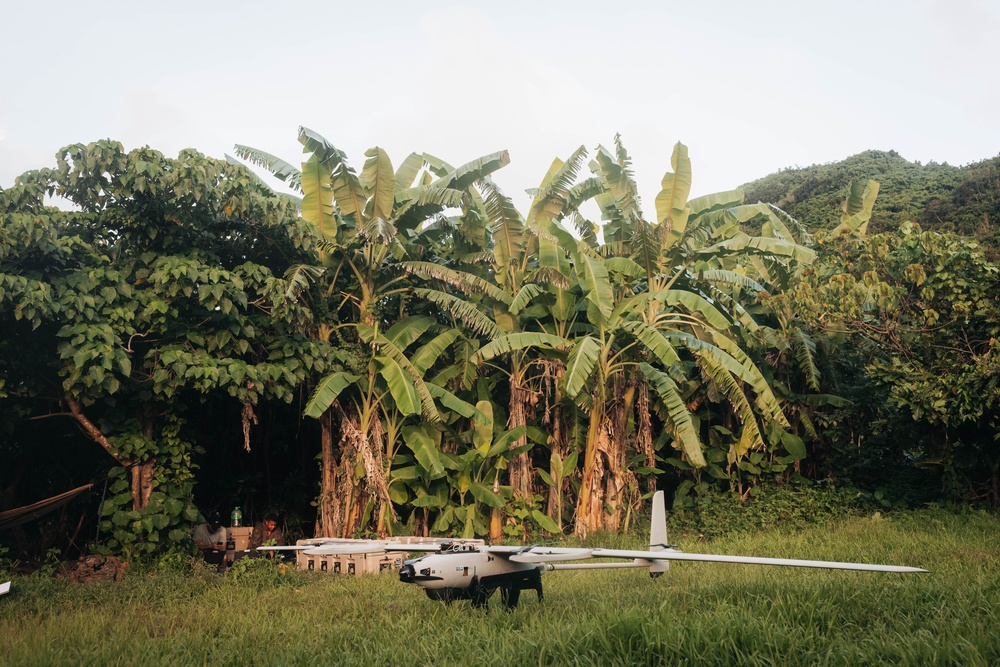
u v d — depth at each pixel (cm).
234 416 1812
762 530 1722
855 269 1709
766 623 677
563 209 1897
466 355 1792
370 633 795
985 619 693
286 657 711
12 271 1276
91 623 907
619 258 1739
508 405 2017
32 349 1349
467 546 916
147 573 1359
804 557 1252
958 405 1566
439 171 1934
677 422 1634
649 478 1923
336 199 1636
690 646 630
